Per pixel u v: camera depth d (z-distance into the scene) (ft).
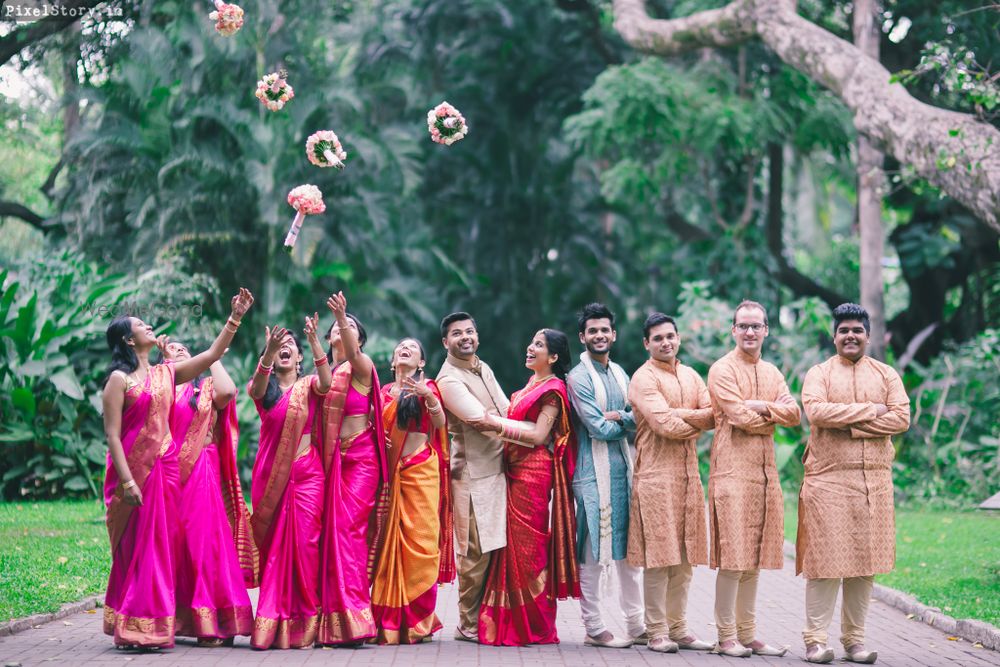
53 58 63.00
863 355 23.21
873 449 22.47
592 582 23.65
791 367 59.98
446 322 24.76
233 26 22.90
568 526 23.67
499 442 24.34
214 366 23.84
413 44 85.81
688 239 90.27
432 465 24.06
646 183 77.46
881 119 41.50
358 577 23.07
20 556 31.99
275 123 65.87
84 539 35.91
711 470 23.07
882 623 27.09
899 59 67.97
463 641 24.00
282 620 22.57
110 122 63.46
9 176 80.74
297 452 23.30
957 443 55.52
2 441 49.26
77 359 52.11
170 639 21.75
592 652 22.75
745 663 21.79
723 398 22.56
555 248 94.38
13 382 49.55
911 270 75.51
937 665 21.88
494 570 23.75
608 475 23.81
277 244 65.41
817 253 98.84
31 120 76.79
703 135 69.10
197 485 22.72
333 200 68.95
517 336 91.91
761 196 87.04
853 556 22.08
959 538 41.14
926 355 79.56
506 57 88.89
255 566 23.58
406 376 24.61
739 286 76.79
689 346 62.34
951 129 35.01
